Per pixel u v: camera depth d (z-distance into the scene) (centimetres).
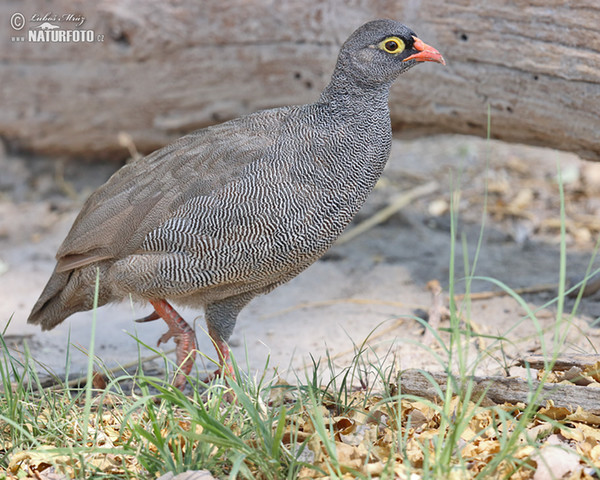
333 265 1262
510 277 1165
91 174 1566
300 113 839
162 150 870
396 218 1385
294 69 1233
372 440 686
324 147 817
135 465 684
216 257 808
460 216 1389
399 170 1562
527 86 1015
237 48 1262
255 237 804
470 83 1066
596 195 1419
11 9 1396
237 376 759
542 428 698
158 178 834
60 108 1444
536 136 1066
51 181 1541
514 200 1421
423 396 762
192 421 654
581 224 1319
